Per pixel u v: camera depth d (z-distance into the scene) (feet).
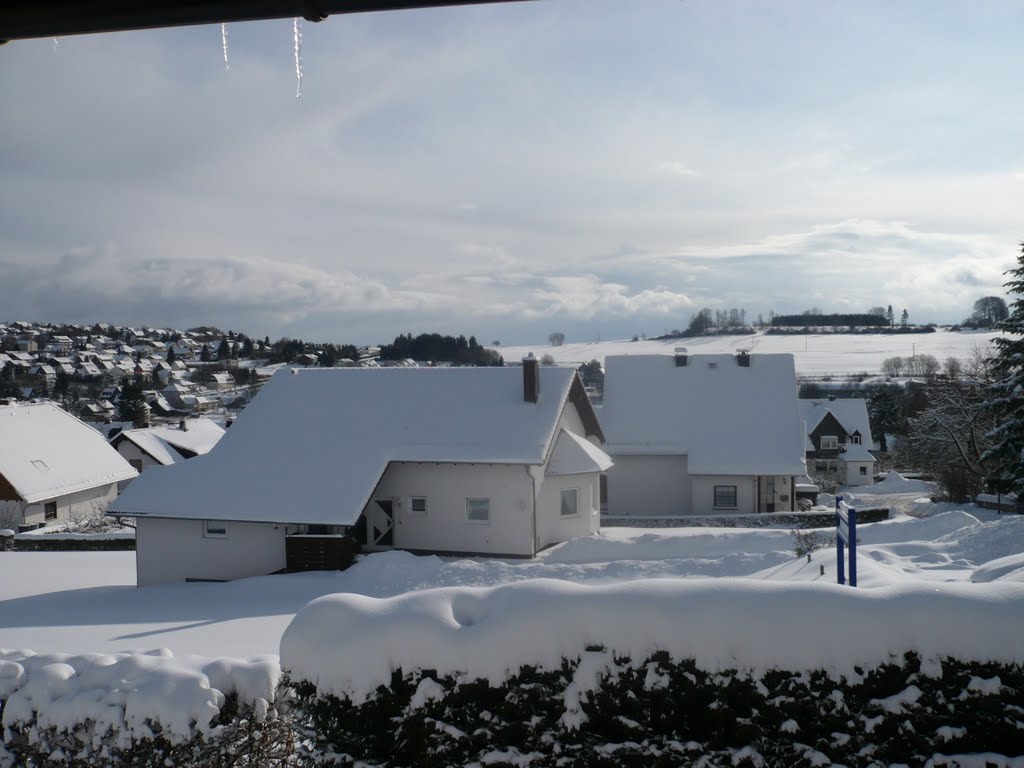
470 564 89.20
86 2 10.23
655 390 155.53
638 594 24.23
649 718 23.49
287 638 24.94
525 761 23.67
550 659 23.85
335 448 109.09
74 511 180.55
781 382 153.79
